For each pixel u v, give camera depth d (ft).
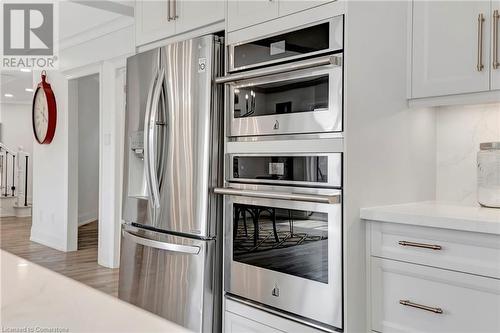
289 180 6.61
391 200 6.82
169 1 8.81
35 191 21.08
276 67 6.57
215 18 7.86
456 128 7.64
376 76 6.51
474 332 5.47
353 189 6.12
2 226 25.02
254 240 7.09
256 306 7.06
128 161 8.95
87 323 1.69
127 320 1.72
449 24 6.77
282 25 6.73
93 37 16.40
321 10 6.25
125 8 13.51
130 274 8.76
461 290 5.58
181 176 7.80
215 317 7.64
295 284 6.53
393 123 6.85
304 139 6.46
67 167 18.51
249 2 7.23
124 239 8.98
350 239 6.08
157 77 8.27
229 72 7.53
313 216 6.32
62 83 18.80
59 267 15.80
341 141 6.07
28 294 2.15
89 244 20.12
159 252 8.15
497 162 6.61
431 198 7.72
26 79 24.99
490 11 6.39
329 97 6.14
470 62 6.57
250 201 7.13
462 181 7.56
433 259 5.79
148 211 8.36
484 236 5.35
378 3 6.57
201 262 7.46
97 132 26.17
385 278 6.25
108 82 15.84
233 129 7.44
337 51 6.09
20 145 34.17
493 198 6.57
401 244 6.06
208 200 7.45
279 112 6.75
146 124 8.07
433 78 6.93
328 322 6.16
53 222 19.56
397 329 6.11
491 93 6.44
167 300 7.97
